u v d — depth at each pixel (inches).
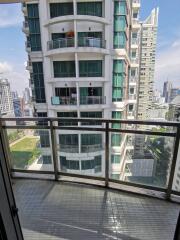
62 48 351.9
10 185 34.4
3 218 31.9
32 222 66.5
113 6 351.3
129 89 571.2
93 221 66.5
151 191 81.4
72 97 390.6
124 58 383.9
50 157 94.3
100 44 359.6
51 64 380.5
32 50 379.9
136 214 69.4
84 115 398.9
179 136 69.6
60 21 349.7
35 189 86.8
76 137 128.8
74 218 68.0
